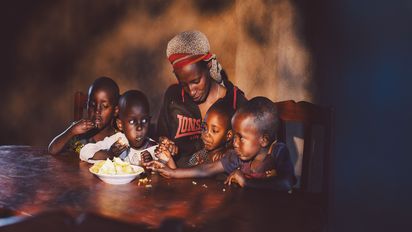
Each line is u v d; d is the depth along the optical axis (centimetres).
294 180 221
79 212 182
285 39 300
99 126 266
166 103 272
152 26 353
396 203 277
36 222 102
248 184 214
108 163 224
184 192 209
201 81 243
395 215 277
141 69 361
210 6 326
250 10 309
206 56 244
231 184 220
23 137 419
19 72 414
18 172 236
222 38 322
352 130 286
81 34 385
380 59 277
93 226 102
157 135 277
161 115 275
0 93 422
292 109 252
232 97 257
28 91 412
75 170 242
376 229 282
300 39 296
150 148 256
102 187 214
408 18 268
